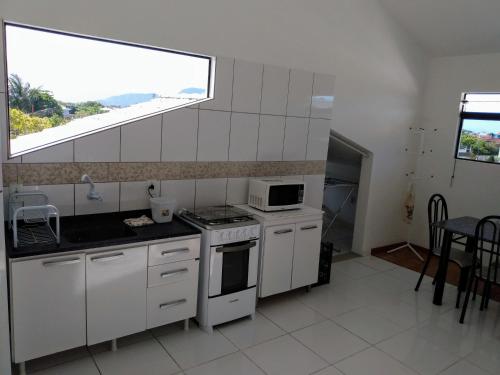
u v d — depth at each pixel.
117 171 2.80
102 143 2.71
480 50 4.34
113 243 2.32
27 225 2.50
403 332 3.04
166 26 2.82
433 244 3.79
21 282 2.07
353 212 5.73
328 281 3.87
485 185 4.47
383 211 4.84
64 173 2.60
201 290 2.84
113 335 2.45
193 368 2.44
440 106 4.80
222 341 2.76
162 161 2.99
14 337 2.10
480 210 4.53
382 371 2.53
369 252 4.81
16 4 2.29
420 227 5.12
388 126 4.59
